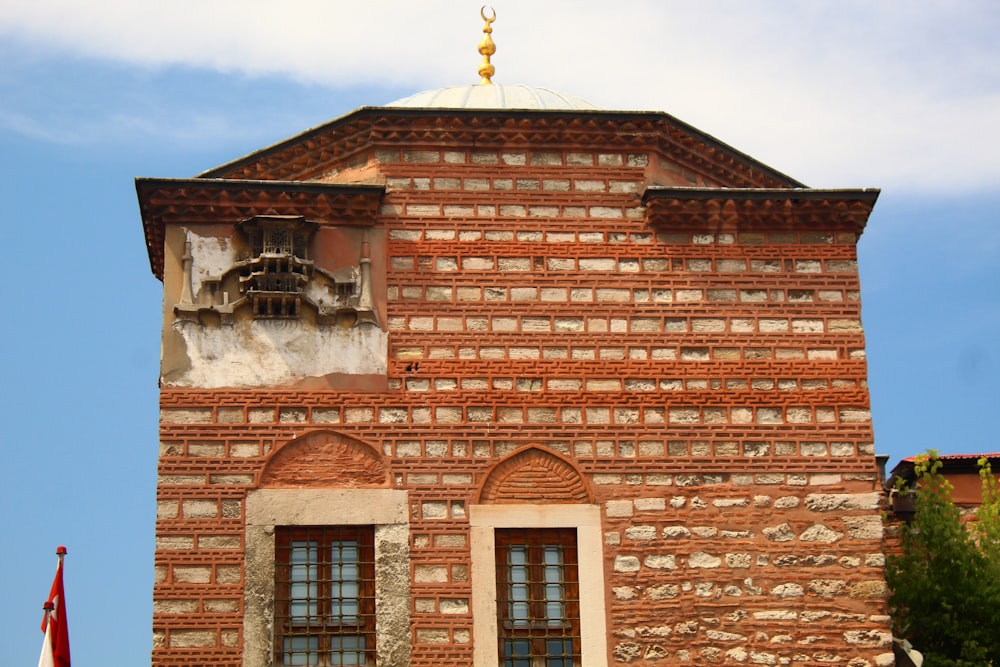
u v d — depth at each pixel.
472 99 27.09
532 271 24.02
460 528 22.59
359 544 22.53
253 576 22.05
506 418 23.22
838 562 23.08
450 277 23.83
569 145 24.69
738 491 23.27
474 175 24.36
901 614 26.59
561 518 22.84
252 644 21.75
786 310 24.25
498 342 23.59
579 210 24.39
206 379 22.89
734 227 24.52
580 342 23.73
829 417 23.77
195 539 22.14
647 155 24.88
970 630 26.20
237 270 23.42
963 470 31.36
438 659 22.00
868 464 23.56
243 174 25.09
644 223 24.42
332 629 22.11
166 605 21.81
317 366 23.14
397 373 23.25
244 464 22.55
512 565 22.67
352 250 23.77
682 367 23.78
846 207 24.58
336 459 22.78
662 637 22.48
